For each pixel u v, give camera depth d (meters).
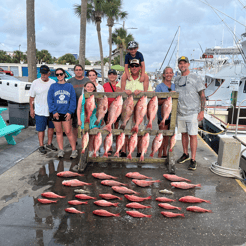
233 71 10.98
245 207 2.75
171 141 3.77
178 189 3.19
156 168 3.93
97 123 3.66
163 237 2.19
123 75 4.12
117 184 3.25
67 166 3.93
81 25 12.48
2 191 3.01
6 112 8.66
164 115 3.68
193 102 3.82
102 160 3.99
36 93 4.38
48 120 4.61
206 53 15.66
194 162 3.91
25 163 4.03
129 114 3.60
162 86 3.96
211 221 2.46
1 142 5.02
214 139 7.03
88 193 3.02
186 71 3.86
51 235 2.18
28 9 8.16
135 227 2.34
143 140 3.61
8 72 24.59
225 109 9.89
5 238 2.13
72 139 4.30
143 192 3.08
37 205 2.70
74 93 4.16
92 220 2.43
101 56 22.05
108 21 24.45
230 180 3.51
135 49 3.83
